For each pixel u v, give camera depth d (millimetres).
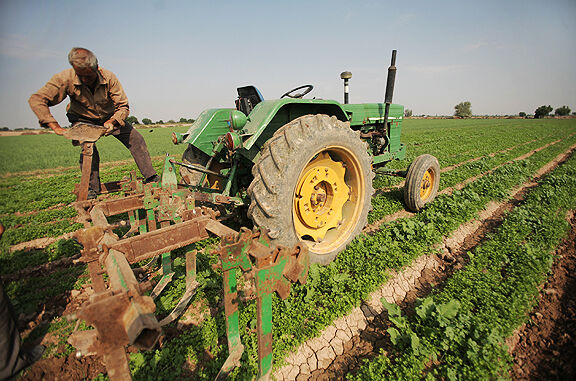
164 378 2381
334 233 4105
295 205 3480
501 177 8719
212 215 2424
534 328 3057
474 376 2393
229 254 1854
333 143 3482
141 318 1222
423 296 3574
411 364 2510
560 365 2590
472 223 5641
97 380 2369
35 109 3051
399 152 6512
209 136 3916
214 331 2797
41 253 4508
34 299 3387
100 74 3500
